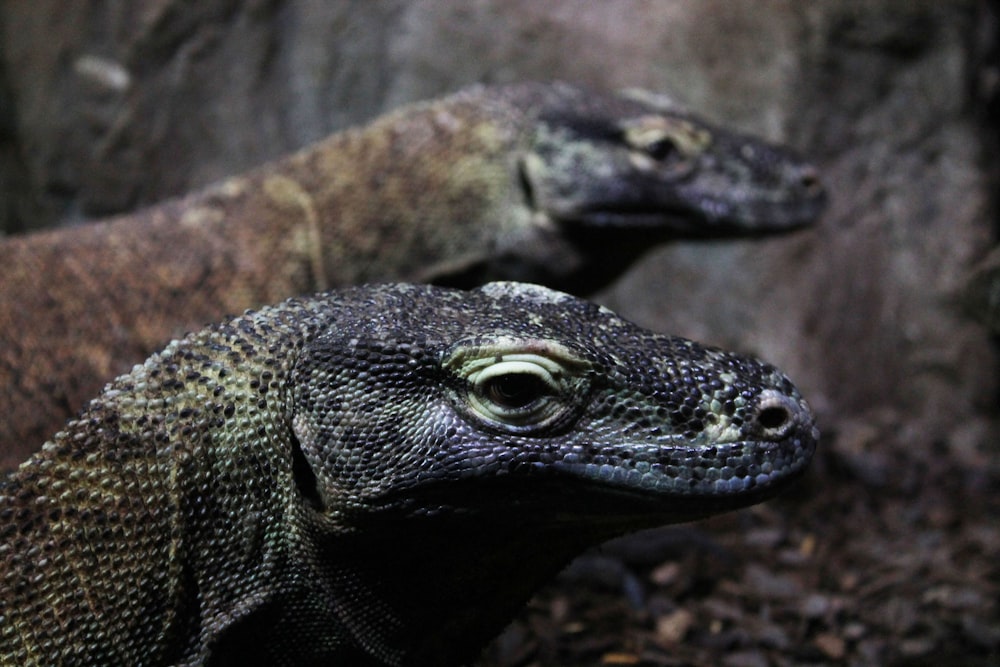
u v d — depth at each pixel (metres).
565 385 0.72
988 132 1.50
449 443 0.72
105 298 0.99
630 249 1.12
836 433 1.40
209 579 0.73
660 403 0.73
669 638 1.05
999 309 0.99
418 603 0.74
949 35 1.46
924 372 1.49
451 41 1.41
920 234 1.48
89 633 0.71
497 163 1.09
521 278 1.10
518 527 0.73
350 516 0.72
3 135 1.40
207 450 0.73
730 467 0.72
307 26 1.39
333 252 1.06
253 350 0.74
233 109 1.38
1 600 0.70
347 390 0.73
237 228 1.04
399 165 1.08
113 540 0.71
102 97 1.36
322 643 0.74
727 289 1.44
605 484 0.72
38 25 1.36
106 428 0.73
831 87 1.43
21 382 0.94
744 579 1.13
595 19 1.41
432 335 0.73
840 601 1.09
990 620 1.08
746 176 1.11
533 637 1.02
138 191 1.37
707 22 1.40
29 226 1.40
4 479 0.74
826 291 1.45
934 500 1.30
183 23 1.35
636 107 1.11
